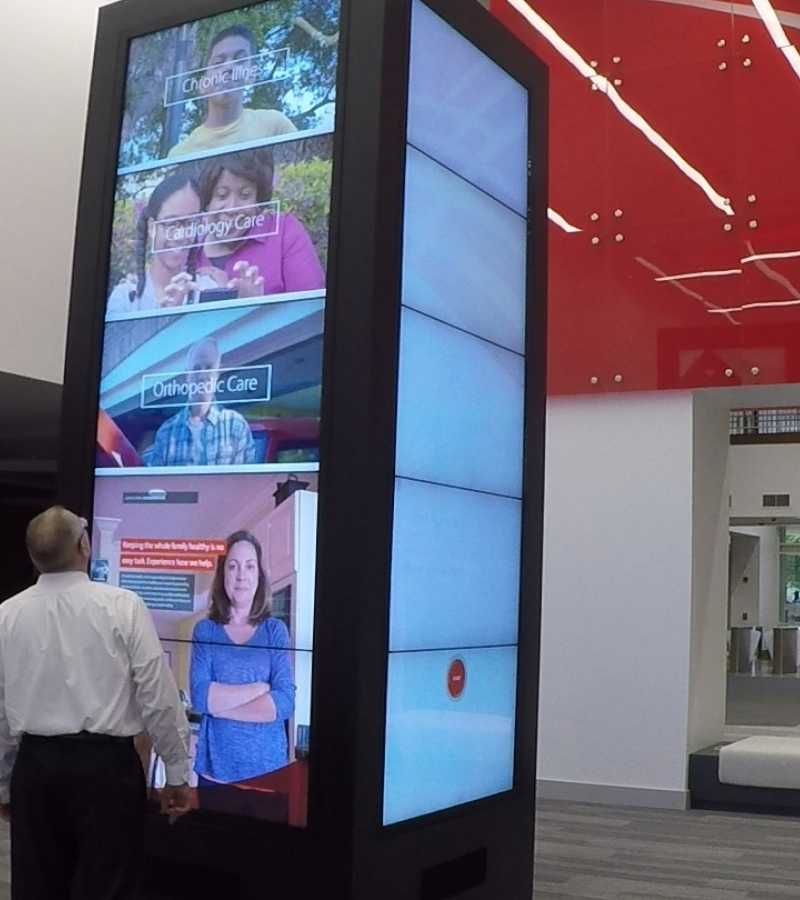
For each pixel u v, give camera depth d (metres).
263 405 4.00
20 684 3.26
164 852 3.99
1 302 7.29
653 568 7.86
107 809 3.20
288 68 4.12
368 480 3.67
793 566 15.95
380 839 3.65
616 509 8.01
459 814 4.05
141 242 4.39
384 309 3.78
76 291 4.48
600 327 8.09
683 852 6.22
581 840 6.53
